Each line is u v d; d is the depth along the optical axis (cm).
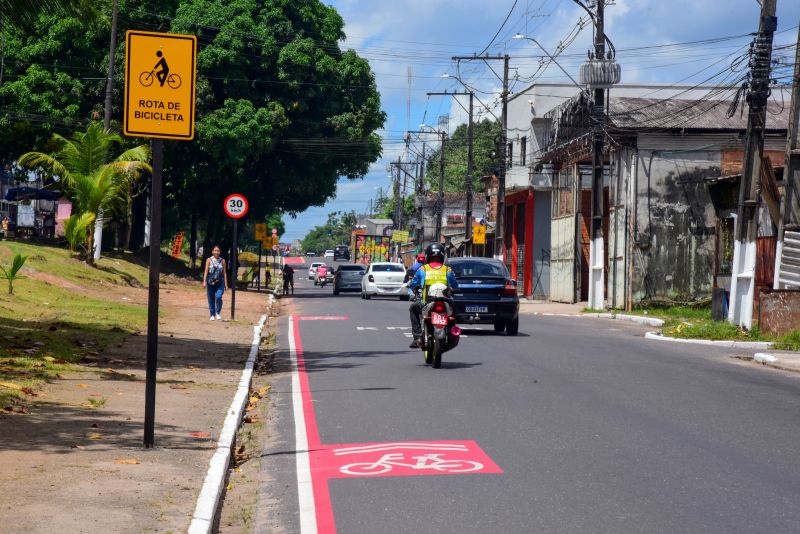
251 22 4700
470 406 1151
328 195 5447
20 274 2827
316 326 2542
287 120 4694
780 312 2247
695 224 3584
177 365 1520
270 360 1728
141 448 848
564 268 4644
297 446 931
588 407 1143
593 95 3809
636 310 3494
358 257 10125
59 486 688
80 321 2038
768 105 3981
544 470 804
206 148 4541
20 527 576
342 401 1206
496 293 2180
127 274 3803
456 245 7781
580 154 4194
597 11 3459
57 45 4431
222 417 1047
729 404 1180
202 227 8719
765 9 2355
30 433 878
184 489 702
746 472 795
